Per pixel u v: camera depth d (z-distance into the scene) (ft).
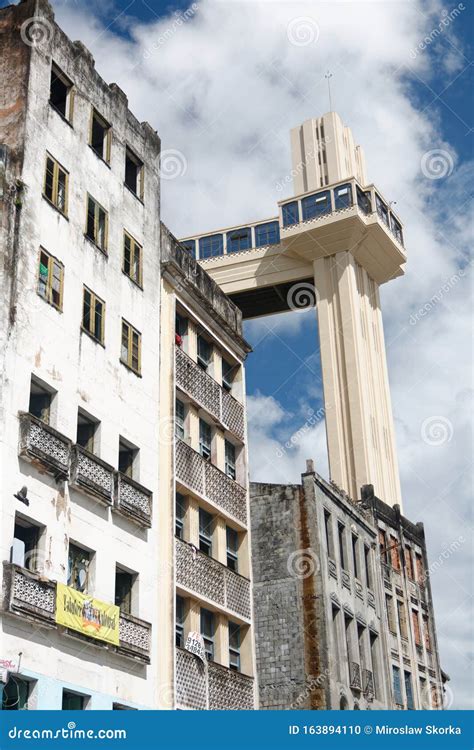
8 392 78.33
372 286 226.58
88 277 94.02
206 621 105.19
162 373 104.73
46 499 80.33
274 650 120.16
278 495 128.06
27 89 89.81
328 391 203.72
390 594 146.92
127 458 96.58
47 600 76.84
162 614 94.43
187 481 104.27
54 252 89.15
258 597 123.44
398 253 219.82
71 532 82.89
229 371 125.80
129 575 91.97
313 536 124.06
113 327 96.78
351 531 137.08
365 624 133.08
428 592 164.76
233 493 114.73
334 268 213.25
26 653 74.28
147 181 111.14
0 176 83.92
